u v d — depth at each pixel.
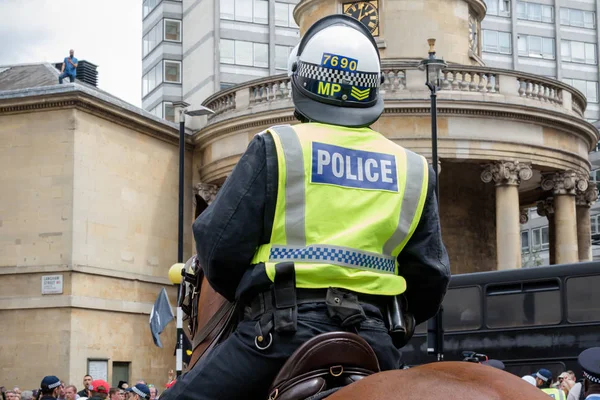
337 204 3.72
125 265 37.75
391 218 3.80
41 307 35.09
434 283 3.97
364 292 3.68
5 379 35.12
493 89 38.78
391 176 3.88
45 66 43.75
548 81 39.69
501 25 101.69
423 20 43.25
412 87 37.66
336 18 4.17
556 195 41.22
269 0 91.38
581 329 24.12
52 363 34.56
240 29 90.50
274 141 3.71
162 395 3.72
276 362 3.54
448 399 2.82
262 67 90.69
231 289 3.77
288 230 3.66
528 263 82.12
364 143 3.92
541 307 24.86
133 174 38.72
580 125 40.53
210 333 4.16
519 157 38.69
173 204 40.91
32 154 36.31
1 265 35.97
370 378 3.11
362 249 3.71
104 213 36.91
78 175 35.84
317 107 3.98
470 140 37.94
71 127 35.91
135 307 37.81
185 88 93.06
